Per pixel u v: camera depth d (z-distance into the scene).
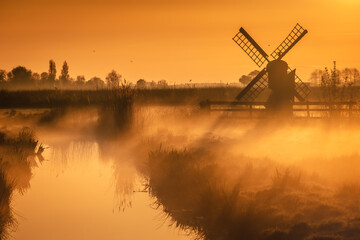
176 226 16.20
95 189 21.81
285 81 44.16
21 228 16.73
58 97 55.06
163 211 18.09
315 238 13.06
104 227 16.59
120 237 15.59
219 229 15.42
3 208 16.94
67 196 20.69
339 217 14.53
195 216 16.88
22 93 72.38
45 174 25.05
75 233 16.17
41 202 19.81
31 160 28.64
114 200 19.89
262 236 13.91
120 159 28.05
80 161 28.11
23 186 22.66
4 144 29.03
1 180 19.22
